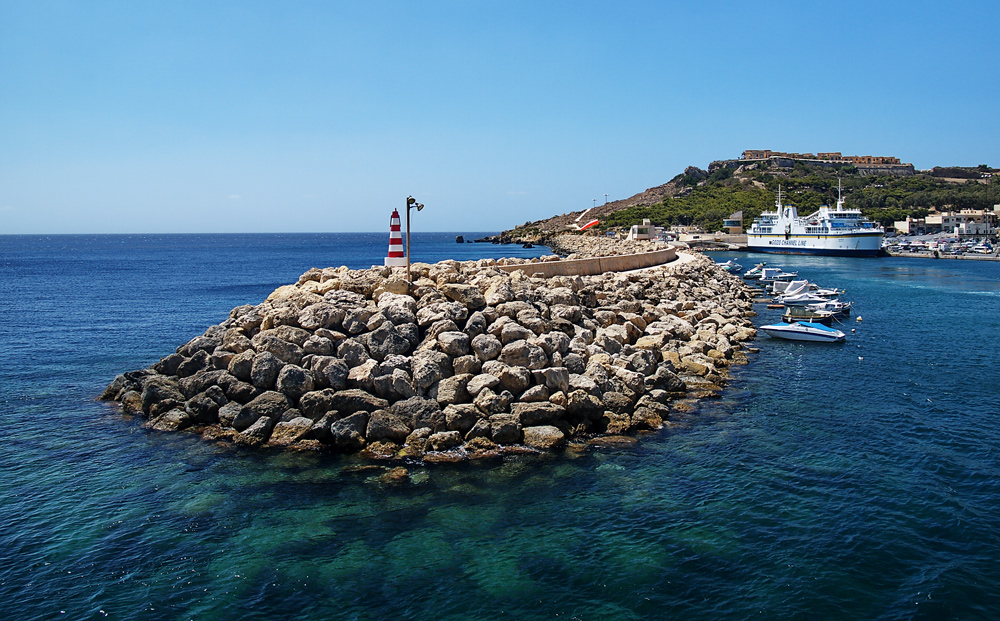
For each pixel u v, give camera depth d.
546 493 16.14
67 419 21.70
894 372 28.89
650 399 22.16
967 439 20.11
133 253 166.50
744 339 36.09
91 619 11.56
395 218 33.78
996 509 15.40
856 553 13.52
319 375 20.31
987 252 120.38
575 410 19.89
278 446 18.88
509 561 13.25
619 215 188.62
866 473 17.45
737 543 13.91
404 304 24.30
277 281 80.81
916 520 14.89
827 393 25.27
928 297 58.75
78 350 34.62
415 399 19.23
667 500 15.83
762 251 134.38
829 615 11.59
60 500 15.92
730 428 20.97
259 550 13.69
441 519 14.91
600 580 12.61
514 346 21.23
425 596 12.16
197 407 20.36
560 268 42.94
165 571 12.97
